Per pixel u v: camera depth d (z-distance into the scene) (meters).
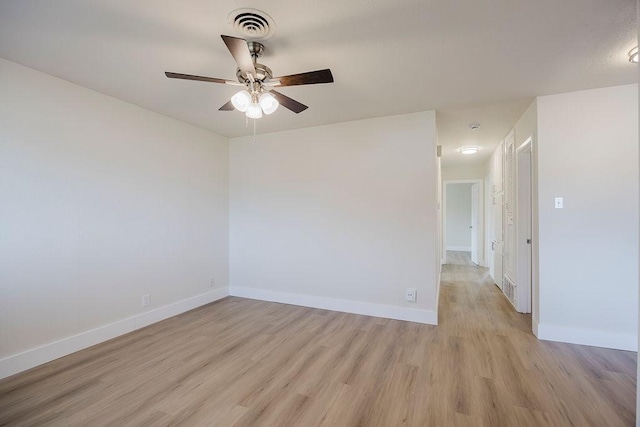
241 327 3.15
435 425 1.69
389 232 3.43
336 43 1.96
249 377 2.19
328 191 3.74
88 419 1.74
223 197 4.29
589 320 2.68
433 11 1.65
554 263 2.77
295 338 2.87
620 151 2.59
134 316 3.07
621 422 1.69
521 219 3.61
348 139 3.62
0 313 2.15
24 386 2.06
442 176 7.32
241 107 1.95
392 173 3.41
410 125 3.33
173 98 2.90
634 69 2.29
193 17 1.71
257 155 4.19
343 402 1.90
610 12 1.65
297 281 3.93
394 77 2.44
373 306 3.50
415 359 2.44
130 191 3.05
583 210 2.68
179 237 3.60
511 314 3.54
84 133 2.66
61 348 2.49
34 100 2.34
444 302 4.04
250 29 1.80
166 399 1.93
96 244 2.75
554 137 2.76
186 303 3.68
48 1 1.56
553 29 1.80
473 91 2.71
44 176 2.40
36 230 2.35
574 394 1.96
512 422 1.71
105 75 2.43
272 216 4.09
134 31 1.84
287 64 2.24
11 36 1.89
